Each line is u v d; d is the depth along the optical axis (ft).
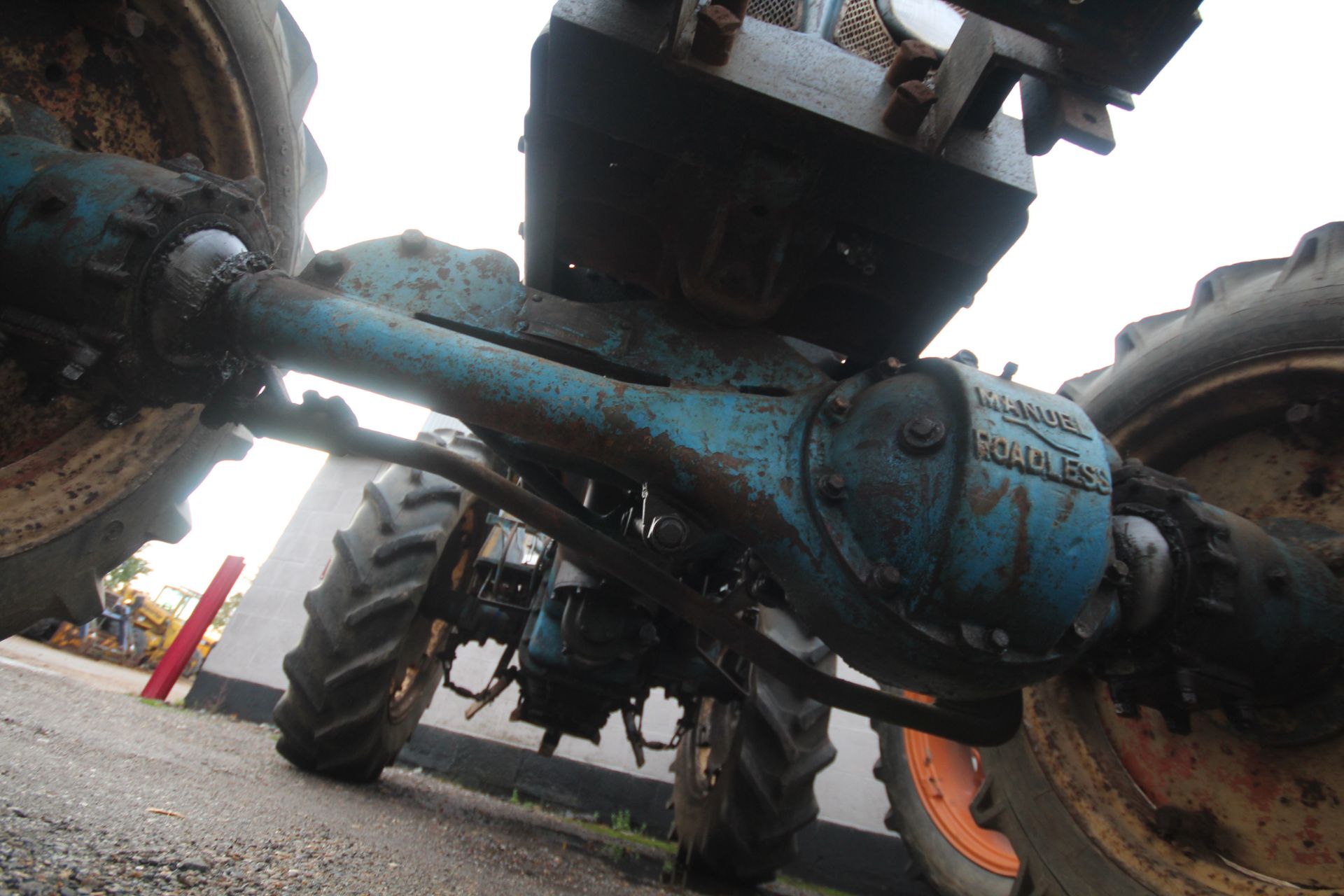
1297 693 5.01
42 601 5.05
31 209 4.26
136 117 5.55
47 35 4.84
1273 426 6.02
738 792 11.38
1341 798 4.98
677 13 3.85
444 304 4.93
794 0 5.25
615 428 4.25
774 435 4.48
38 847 3.54
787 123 4.40
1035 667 3.98
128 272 4.17
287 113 6.29
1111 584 4.54
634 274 5.61
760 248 4.91
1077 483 3.94
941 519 3.81
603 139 4.89
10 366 4.89
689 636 10.23
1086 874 6.06
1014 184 4.46
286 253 6.81
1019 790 6.84
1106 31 3.43
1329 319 5.32
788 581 4.25
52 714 8.73
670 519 5.39
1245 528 5.10
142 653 36.50
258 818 5.86
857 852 20.45
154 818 4.79
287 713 10.00
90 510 5.25
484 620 10.77
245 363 4.83
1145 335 7.02
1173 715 4.92
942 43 5.02
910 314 5.45
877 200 4.68
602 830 17.67
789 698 11.62
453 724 21.54
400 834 7.28
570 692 10.58
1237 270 6.38
